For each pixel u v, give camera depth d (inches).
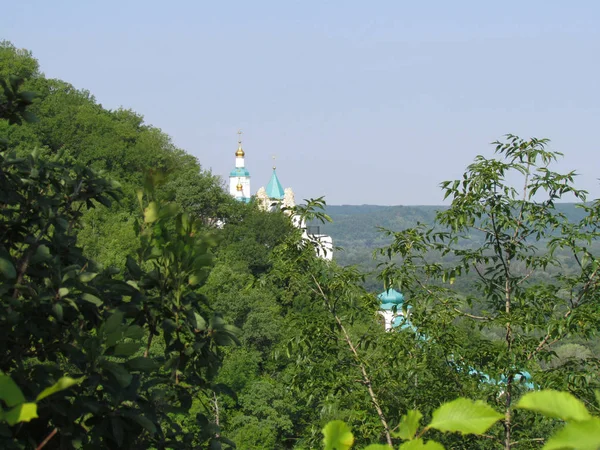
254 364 1413.6
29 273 162.4
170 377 158.9
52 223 172.4
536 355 398.9
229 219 2736.2
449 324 412.8
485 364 399.9
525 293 414.6
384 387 408.2
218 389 160.6
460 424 47.5
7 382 49.1
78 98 3024.1
